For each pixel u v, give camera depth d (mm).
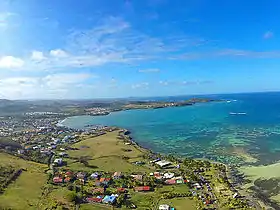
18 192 75688
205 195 75062
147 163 110125
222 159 113000
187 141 152125
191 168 99438
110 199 70938
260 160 108312
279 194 76188
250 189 80375
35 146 150875
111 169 102500
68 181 87000
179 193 76500
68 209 65438
